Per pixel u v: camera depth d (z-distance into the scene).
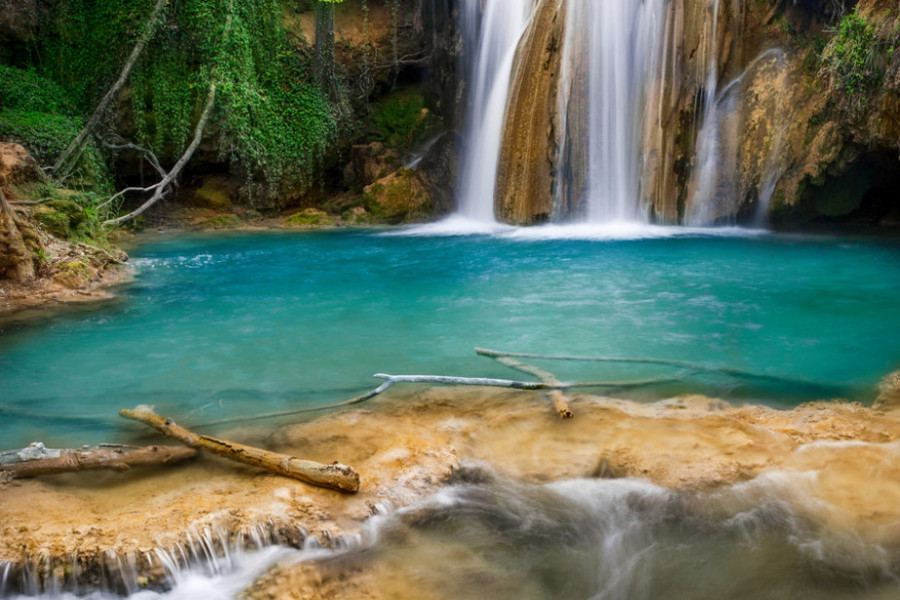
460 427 4.81
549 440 4.59
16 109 14.90
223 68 16.81
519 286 9.87
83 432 4.80
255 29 17.75
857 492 3.88
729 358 6.39
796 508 3.76
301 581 3.26
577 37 15.67
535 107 16.22
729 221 15.25
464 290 9.66
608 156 15.88
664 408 5.13
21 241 9.16
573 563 3.38
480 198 17.98
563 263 11.65
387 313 8.35
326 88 19.55
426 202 18.48
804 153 14.30
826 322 7.65
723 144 15.02
